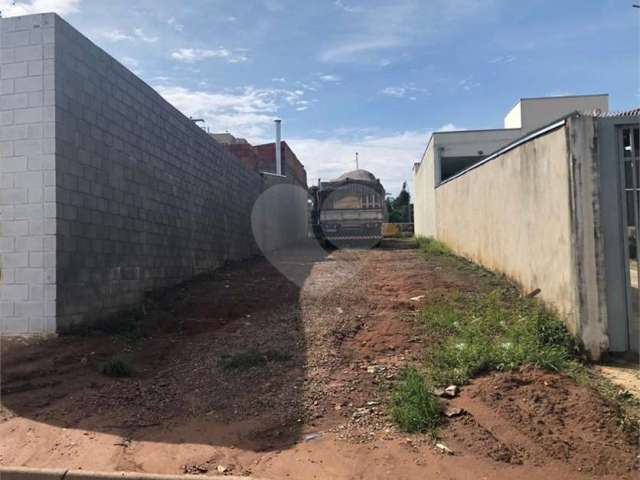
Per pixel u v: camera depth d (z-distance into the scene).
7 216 7.22
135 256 9.52
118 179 8.95
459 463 4.00
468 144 23.69
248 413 5.09
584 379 5.27
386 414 4.91
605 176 6.24
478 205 12.75
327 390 5.48
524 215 8.69
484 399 4.89
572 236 6.34
